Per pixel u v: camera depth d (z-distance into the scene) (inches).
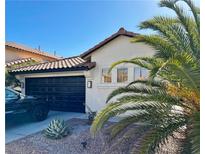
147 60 293.7
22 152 312.2
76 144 343.6
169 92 268.2
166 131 220.5
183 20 286.4
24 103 483.5
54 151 315.9
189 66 193.5
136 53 511.5
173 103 253.9
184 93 255.1
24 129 442.6
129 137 258.5
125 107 258.5
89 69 565.9
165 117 242.5
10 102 455.2
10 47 1058.7
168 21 288.7
